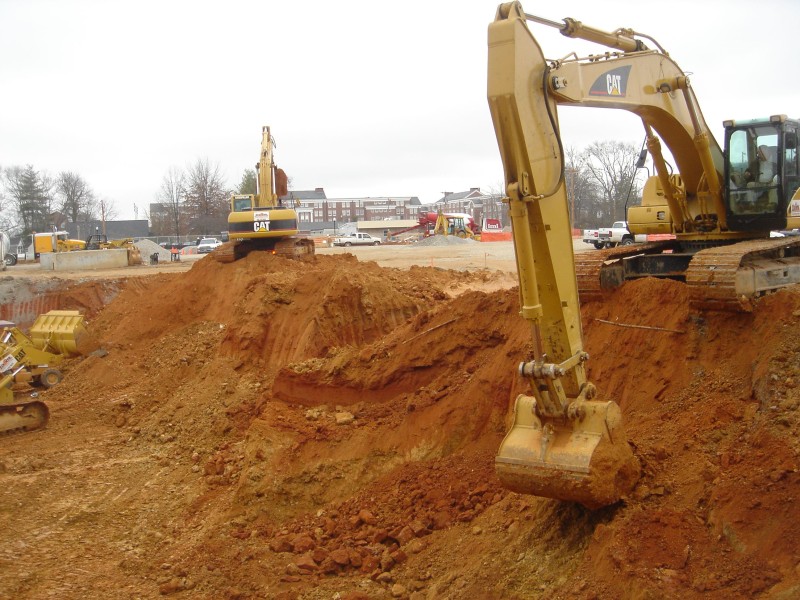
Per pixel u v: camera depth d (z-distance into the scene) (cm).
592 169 7262
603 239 4462
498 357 1228
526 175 746
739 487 763
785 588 650
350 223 13850
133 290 2725
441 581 875
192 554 1116
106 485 1441
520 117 738
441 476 1123
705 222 1315
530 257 746
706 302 1016
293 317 1855
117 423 1814
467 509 1032
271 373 1773
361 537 1066
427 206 17600
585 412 811
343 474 1224
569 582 764
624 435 823
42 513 1320
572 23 905
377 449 1239
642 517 777
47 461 1572
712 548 732
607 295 1192
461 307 1395
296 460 1264
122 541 1216
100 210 10975
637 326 1095
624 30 1076
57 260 4434
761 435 813
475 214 14812
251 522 1198
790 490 734
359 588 943
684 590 690
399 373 1367
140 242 5225
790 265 1141
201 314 2342
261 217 2566
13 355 2000
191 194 9038
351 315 1814
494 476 1062
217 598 984
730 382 959
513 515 932
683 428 904
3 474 1506
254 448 1324
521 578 810
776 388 870
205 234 8788
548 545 835
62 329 2252
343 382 1404
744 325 1012
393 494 1135
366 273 2067
